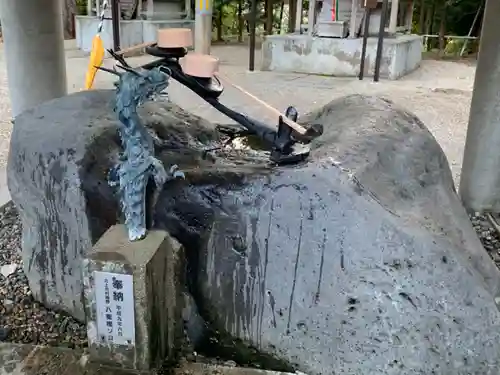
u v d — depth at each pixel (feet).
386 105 8.41
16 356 6.42
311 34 32.94
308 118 9.50
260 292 6.55
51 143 7.38
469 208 12.66
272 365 6.83
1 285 9.19
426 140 7.79
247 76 30.58
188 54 6.84
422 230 6.01
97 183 7.07
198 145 8.30
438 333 5.92
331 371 6.46
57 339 7.84
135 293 5.86
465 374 5.93
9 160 7.95
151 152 6.37
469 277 5.92
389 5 32.89
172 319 6.63
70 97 8.41
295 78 30.32
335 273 6.10
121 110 6.13
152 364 6.22
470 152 12.42
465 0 42.19
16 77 14.06
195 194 6.63
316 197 6.08
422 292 5.88
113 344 6.15
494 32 11.35
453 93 26.43
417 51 35.47
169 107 9.25
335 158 6.42
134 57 34.45
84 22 37.17
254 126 6.91
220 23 49.08
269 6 44.78
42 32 13.71
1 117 19.98
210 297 6.84
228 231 6.51
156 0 39.86
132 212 6.26
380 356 6.16
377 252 5.90
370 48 31.12
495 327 5.84
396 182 6.77
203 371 6.36
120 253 5.96
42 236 7.95
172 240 6.50
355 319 6.15
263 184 6.34
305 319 6.40
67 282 7.95
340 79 30.50
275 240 6.30
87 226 7.26
